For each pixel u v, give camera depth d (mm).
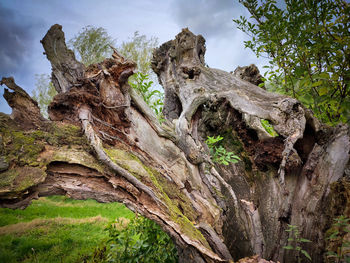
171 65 3146
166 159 2209
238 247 2211
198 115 2615
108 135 1951
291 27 1970
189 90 2619
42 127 1741
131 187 1695
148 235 2373
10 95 1656
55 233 4570
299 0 1891
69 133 1795
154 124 2250
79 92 1898
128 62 1930
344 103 1770
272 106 2018
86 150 1755
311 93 2217
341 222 1423
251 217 2205
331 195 1628
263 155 2166
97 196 1683
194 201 2158
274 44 2191
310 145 2031
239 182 2594
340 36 1769
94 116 1977
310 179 1861
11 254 3596
